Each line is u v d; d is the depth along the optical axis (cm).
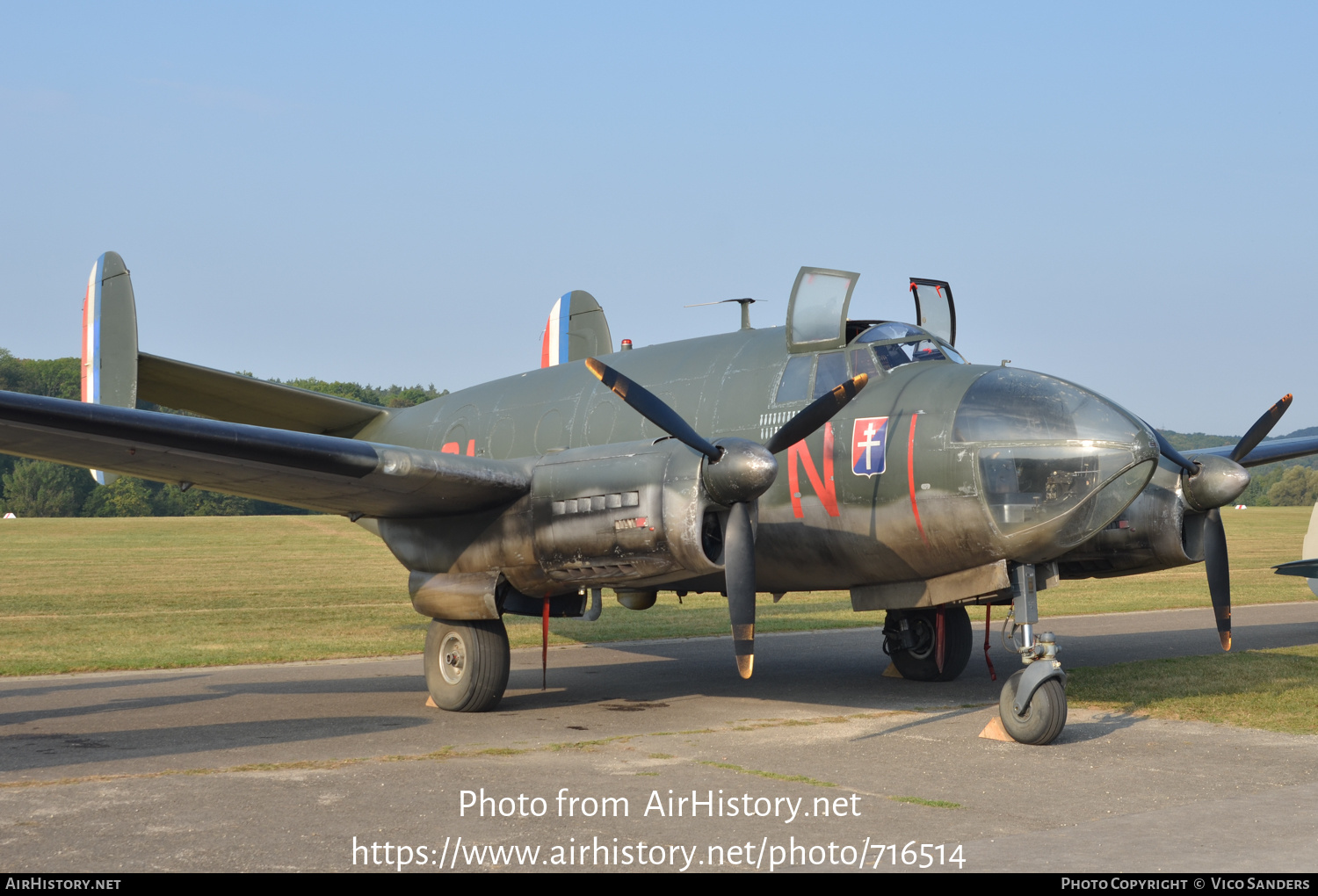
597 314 1509
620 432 1099
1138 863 501
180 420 793
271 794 634
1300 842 537
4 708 993
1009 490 834
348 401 1397
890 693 1095
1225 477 970
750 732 863
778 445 880
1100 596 2327
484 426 1248
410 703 1034
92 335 1372
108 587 2428
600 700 1052
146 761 738
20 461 9019
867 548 921
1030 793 646
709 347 1106
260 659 1351
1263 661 1248
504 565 952
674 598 2405
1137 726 874
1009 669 1297
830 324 989
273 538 4638
